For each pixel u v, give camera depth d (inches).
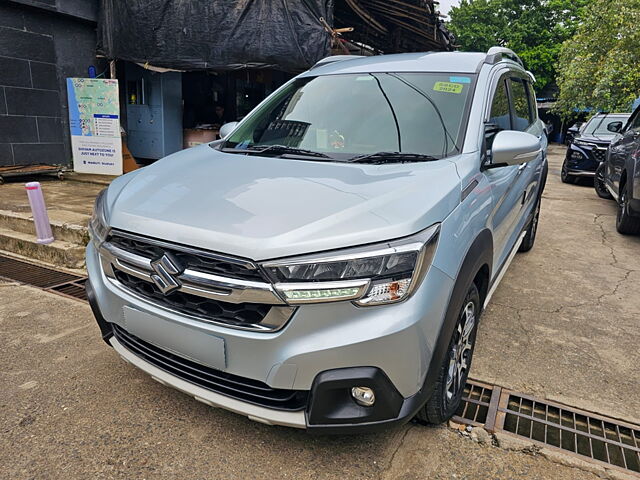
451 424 91.4
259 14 269.3
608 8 528.7
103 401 95.7
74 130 305.6
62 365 108.7
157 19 284.4
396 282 66.9
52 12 294.8
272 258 66.6
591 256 197.8
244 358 70.4
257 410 72.7
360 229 68.1
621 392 102.3
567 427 91.7
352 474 78.2
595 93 511.8
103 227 83.9
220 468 79.0
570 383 105.2
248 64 276.1
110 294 84.7
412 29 380.5
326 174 85.9
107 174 309.1
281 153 103.4
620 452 86.1
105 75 335.3
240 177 87.1
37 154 307.1
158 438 85.6
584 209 295.1
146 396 97.6
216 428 88.4
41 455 81.1
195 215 75.2
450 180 82.8
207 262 70.7
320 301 65.9
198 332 73.0
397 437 86.9
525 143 95.0
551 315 139.3
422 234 69.9
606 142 360.2
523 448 85.3
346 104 113.5
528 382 105.3
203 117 382.6
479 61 120.9
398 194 76.0
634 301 150.7
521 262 188.2
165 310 76.7
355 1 319.9
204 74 374.6
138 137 354.6
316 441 85.4
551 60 1160.2
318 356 66.9
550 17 1237.7
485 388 103.1
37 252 182.2
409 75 116.8
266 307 68.3
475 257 83.9
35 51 295.4
